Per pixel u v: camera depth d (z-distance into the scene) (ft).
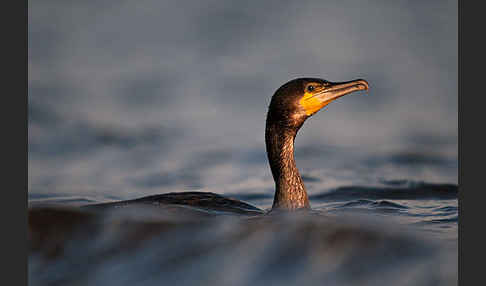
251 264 19.34
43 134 53.47
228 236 21.24
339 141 54.85
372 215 29.53
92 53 82.02
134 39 88.17
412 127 58.65
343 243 19.92
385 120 61.21
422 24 96.63
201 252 20.29
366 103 67.15
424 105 65.92
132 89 69.56
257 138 55.47
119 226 22.47
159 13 98.84
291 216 25.67
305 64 79.66
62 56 80.12
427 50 85.97
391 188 39.04
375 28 95.71
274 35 92.43
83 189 40.11
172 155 49.85
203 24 95.50
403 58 82.94
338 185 40.68
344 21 99.14
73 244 21.84
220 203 30.89
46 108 60.23
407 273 18.08
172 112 63.05
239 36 91.15
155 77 74.08
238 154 50.21
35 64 76.43
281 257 19.47
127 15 96.94
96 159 48.24
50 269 20.94
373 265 18.56
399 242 19.89
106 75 74.02
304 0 108.27
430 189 38.47
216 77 75.15
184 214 26.30
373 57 83.10
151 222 22.80
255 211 30.17
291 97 31.22
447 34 92.17
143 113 62.13
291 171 31.63
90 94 67.00
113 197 37.99
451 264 18.70
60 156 48.55
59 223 22.88
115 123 58.39
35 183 41.34
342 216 25.18
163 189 40.91
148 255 20.62
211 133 56.75
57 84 69.10
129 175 44.14
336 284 17.94
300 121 31.60
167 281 19.03
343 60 81.76
